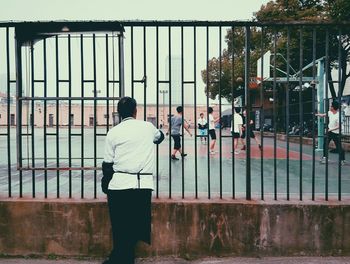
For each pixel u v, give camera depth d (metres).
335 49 22.91
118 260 3.99
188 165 11.74
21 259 4.52
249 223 4.55
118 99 4.71
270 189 7.30
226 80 30.22
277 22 4.74
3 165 11.59
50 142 24.02
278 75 27.33
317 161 12.91
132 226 3.95
